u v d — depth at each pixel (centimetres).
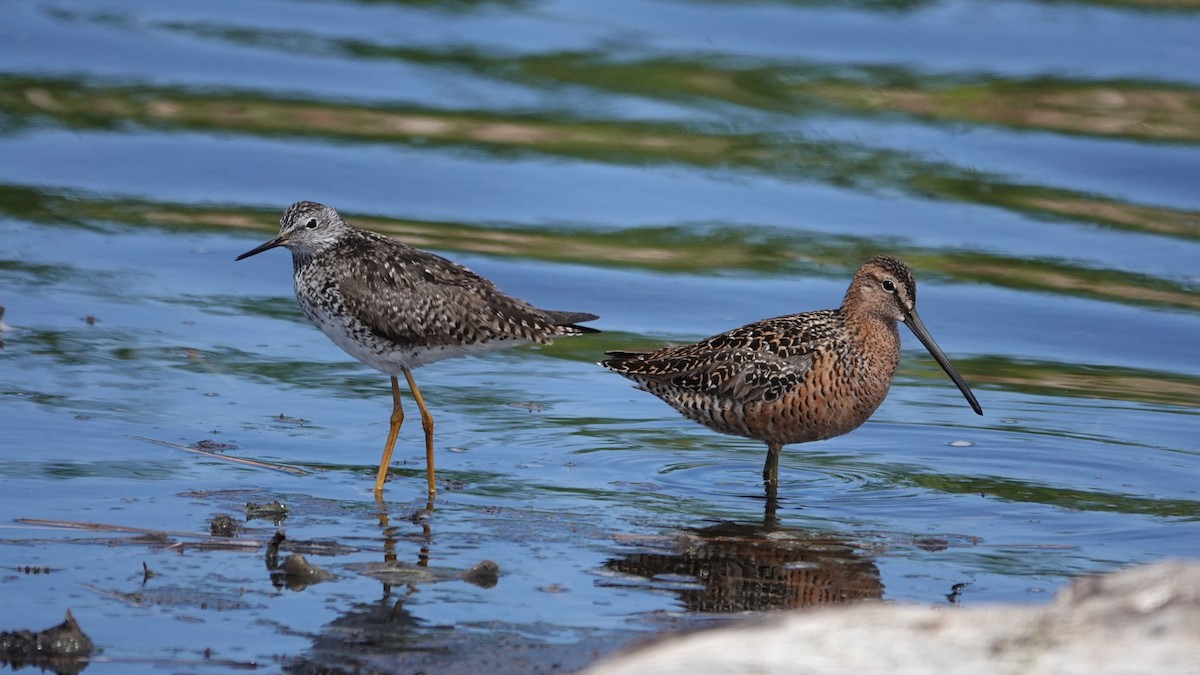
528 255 1956
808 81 2627
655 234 2058
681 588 1058
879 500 1279
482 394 1531
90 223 1983
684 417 1475
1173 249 2044
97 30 2769
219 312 1723
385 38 2803
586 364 1647
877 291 1371
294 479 1261
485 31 2852
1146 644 728
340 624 970
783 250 2014
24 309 1669
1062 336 1775
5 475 1222
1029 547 1164
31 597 995
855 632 773
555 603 1018
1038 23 2933
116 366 1520
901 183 2261
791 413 1347
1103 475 1347
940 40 2828
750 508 1249
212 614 980
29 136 2281
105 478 1231
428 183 2202
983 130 2458
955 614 786
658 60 2709
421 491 1252
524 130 2428
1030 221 2134
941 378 1638
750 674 738
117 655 917
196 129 2352
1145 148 2388
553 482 1292
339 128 2392
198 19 2869
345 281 1317
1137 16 2980
